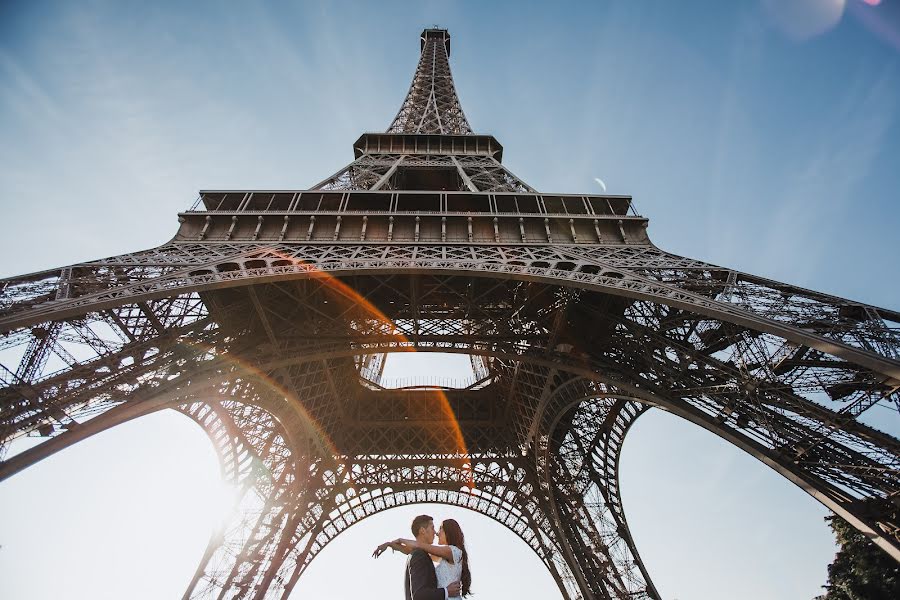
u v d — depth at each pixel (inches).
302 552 2493.8
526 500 2608.3
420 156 2659.9
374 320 1888.5
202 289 1264.8
